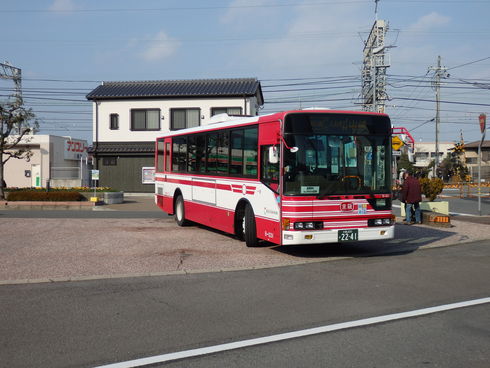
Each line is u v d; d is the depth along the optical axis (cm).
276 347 500
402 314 619
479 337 530
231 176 1226
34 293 732
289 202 975
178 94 3353
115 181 3466
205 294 729
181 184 1563
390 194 1043
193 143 1478
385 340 520
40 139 4028
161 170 1766
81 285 788
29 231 1413
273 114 1035
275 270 916
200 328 565
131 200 3020
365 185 1024
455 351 487
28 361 462
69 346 504
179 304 672
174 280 827
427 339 523
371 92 4078
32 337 532
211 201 1345
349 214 1005
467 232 1448
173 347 501
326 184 992
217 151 1314
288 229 977
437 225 1568
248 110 3344
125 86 3575
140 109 3434
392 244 1249
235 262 984
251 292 741
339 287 775
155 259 1004
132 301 687
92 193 2714
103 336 536
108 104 3456
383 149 1045
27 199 2578
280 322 588
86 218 1842
